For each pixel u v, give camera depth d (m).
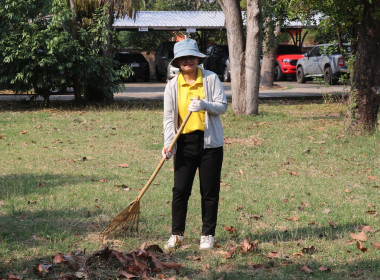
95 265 5.38
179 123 5.84
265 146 12.38
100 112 18.23
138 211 6.03
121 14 21.38
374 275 5.29
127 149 12.07
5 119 16.39
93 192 8.26
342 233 6.54
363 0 13.01
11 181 8.87
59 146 12.28
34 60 18.38
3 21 18.64
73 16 19.50
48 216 7.04
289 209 7.59
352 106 13.36
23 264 5.43
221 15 37.19
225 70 33.84
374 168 10.35
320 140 13.08
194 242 6.21
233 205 7.71
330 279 5.16
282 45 37.19
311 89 28.09
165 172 9.91
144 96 24.09
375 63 13.07
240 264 5.55
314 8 17.02
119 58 35.66
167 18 35.75
